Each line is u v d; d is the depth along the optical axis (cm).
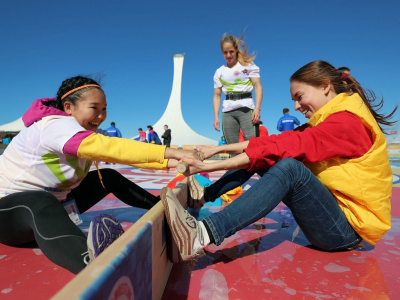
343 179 142
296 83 168
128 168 912
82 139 131
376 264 141
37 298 103
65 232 115
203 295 109
